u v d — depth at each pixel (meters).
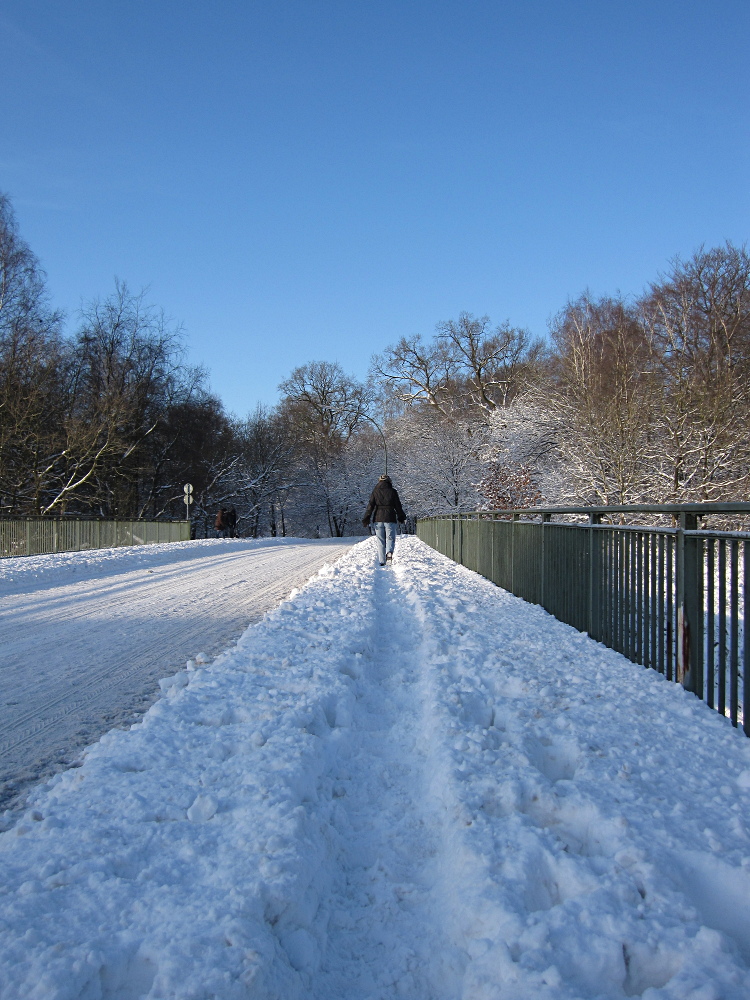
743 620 3.76
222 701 4.30
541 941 2.05
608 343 20.09
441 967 2.16
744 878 2.36
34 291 29.05
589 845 2.72
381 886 2.62
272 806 2.86
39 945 2.04
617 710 4.10
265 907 2.27
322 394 61.16
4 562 15.96
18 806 3.25
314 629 6.55
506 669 4.99
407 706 4.72
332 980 2.16
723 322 17.72
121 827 2.78
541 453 26.50
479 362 46.78
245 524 60.09
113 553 19.98
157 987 1.90
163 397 41.09
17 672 5.95
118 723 4.54
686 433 16.86
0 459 28.20
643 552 5.20
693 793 3.04
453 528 16.31
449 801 2.99
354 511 60.09
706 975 1.91
